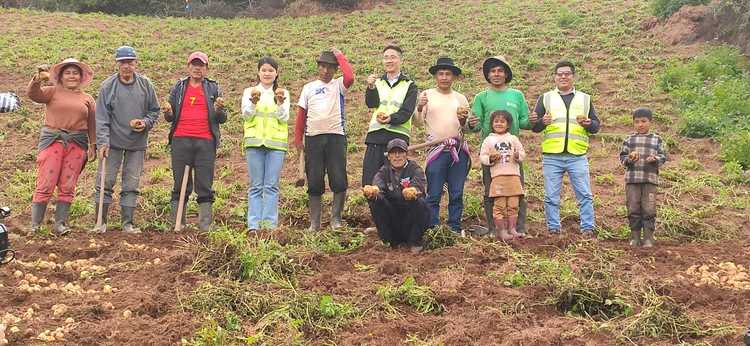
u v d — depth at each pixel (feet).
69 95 26.76
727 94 47.32
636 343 16.83
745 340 15.71
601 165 38.47
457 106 27.22
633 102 49.70
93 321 17.80
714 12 61.82
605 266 21.71
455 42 68.74
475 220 30.42
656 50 61.57
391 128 26.71
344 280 20.86
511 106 27.35
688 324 17.56
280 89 26.68
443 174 26.91
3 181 36.47
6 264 21.99
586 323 17.79
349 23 81.87
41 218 26.73
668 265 23.79
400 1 94.43
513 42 66.95
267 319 17.61
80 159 26.99
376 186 24.17
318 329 17.44
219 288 19.11
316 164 27.12
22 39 71.00
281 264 21.52
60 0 99.35
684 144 42.04
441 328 17.54
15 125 45.85
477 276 21.47
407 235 24.76
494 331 17.37
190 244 23.71
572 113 27.48
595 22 71.46
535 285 20.30
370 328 17.61
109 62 62.95
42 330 17.04
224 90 56.18
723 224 29.94
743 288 21.04
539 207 32.19
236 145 43.04
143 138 27.81
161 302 18.88
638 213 26.68
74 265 22.39
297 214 30.73
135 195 27.76
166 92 55.31
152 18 90.79
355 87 55.47
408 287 19.53
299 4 93.09
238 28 81.51
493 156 25.99
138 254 23.58
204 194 27.86
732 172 36.88
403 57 64.03
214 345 16.20
